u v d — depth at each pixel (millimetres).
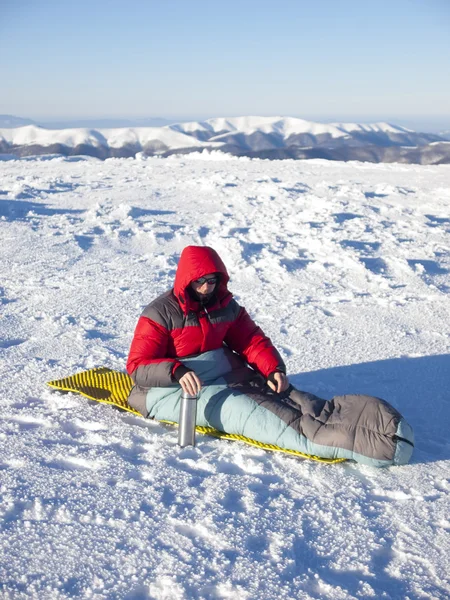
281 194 13789
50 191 13922
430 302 7219
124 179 16375
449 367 5254
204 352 4020
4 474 3258
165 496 3125
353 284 7918
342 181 16203
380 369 5160
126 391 4418
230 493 3189
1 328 5887
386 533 2916
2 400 4309
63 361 5098
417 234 10578
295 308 6836
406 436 3508
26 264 8203
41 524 2830
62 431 3855
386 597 2461
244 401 3789
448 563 2711
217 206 12625
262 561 2635
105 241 9578
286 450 3633
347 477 3412
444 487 3357
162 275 7977
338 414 3646
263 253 9055
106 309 6570
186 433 3662
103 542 2715
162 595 2408
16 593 2375
